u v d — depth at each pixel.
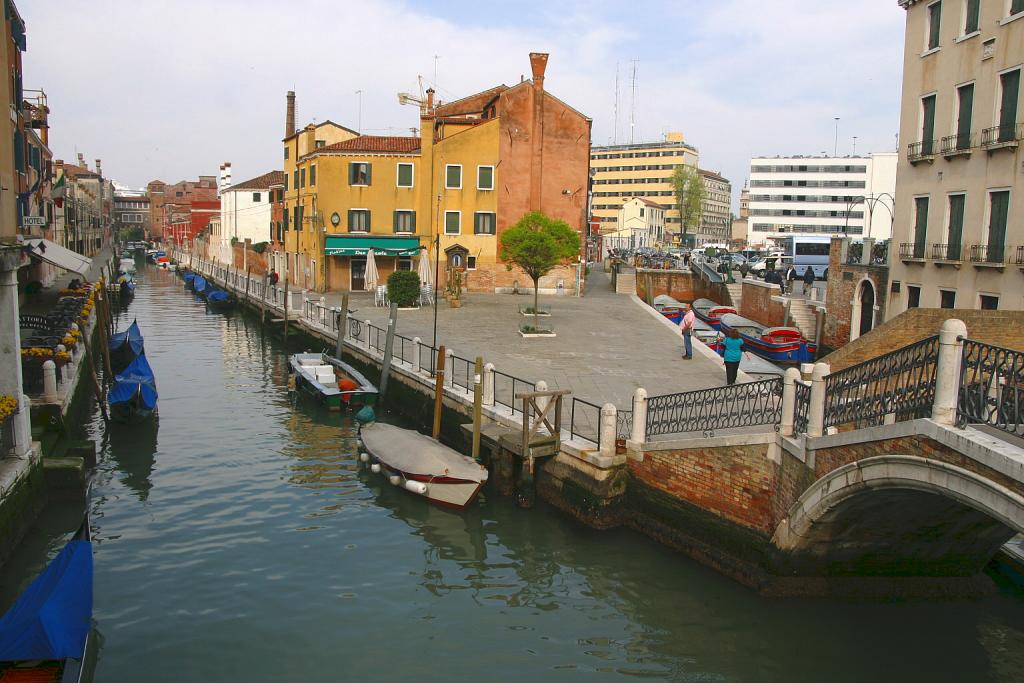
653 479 12.89
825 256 48.38
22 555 12.23
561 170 41.03
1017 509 6.85
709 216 143.00
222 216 72.44
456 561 12.39
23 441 13.16
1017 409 6.97
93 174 94.81
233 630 10.25
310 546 12.85
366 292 42.09
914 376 8.41
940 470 7.77
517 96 40.22
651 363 21.22
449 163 40.69
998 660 9.88
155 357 30.69
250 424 20.23
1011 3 19.88
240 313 46.66
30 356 17.33
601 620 10.66
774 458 10.80
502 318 30.17
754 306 38.09
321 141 48.88
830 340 30.22
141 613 10.57
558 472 14.22
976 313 14.62
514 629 10.45
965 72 21.50
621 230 102.25
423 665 9.62
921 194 23.55
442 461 14.77
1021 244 19.59
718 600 11.06
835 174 109.81
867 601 11.12
